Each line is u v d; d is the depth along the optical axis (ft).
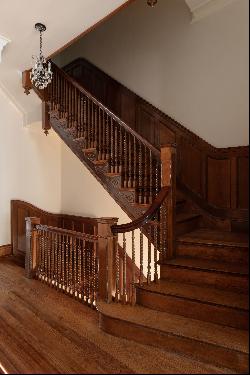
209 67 15.03
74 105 16.11
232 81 14.14
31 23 12.09
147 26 18.16
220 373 7.49
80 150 15.85
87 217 21.36
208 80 15.08
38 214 21.36
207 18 15.10
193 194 15.21
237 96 13.96
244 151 13.56
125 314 9.59
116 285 11.03
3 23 12.07
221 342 7.78
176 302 9.48
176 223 12.12
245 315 8.34
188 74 15.99
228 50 14.28
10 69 16.07
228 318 8.62
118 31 20.04
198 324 8.80
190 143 15.66
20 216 20.27
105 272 10.93
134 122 18.78
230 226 13.57
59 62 24.95
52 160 22.94
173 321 9.03
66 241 13.51
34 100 18.65
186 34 16.10
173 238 11.36
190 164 15.60
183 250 11.47
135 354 8.38
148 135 17.89
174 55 16.69
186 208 15.07
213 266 10.07
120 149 13.76
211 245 10.84
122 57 19.77
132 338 9.10
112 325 9.48
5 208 19.79
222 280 9.69
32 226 15.39
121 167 13.73
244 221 13.12
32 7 11.18
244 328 8.39
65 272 13.48
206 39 15.16
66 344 8.96
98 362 8.04
